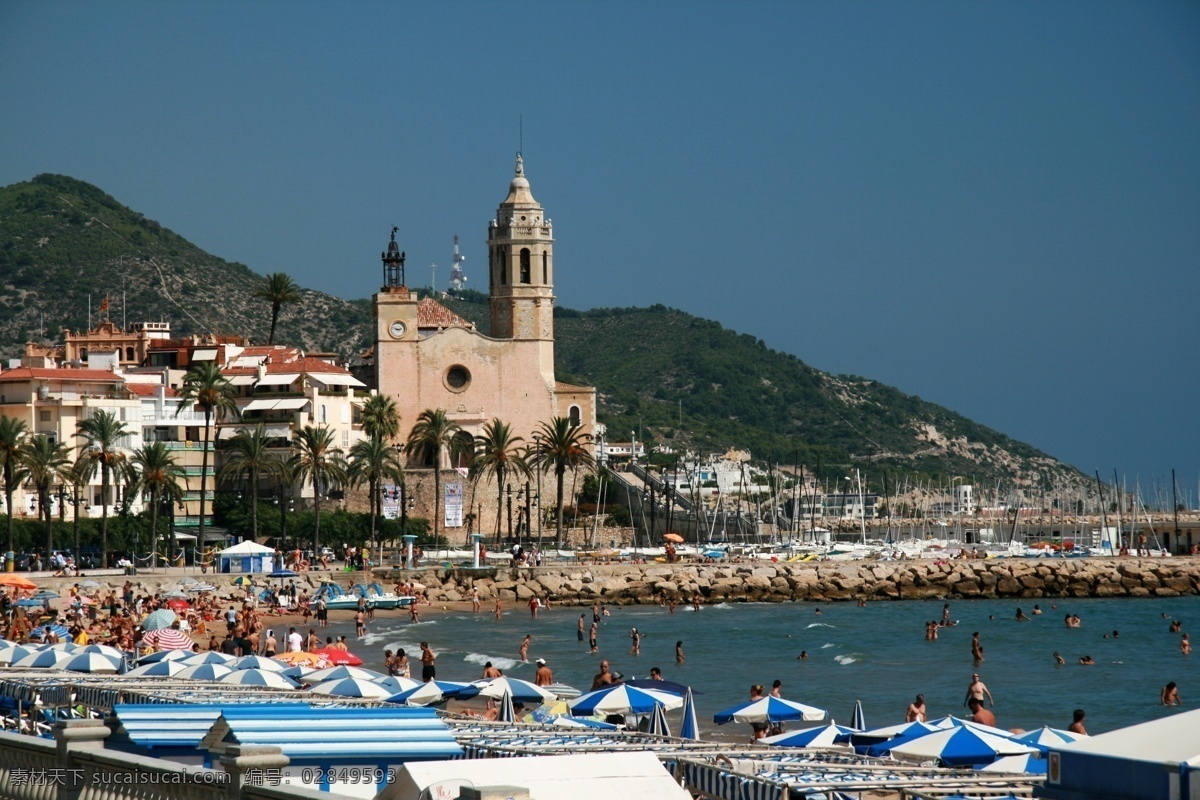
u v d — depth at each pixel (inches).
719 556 7455.7
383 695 1999.3
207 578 5506.9
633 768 920.3
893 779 1204.5
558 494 7342.5
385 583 6087.6
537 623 5305.1
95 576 5349.4
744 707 2190.0
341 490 7608.3
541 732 1408.7
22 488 6609.3
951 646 4520.2
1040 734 1743.4
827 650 4375.0
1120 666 3946.9
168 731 1234.6
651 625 5305.1
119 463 6314.0
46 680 1811.0
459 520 6860.2
